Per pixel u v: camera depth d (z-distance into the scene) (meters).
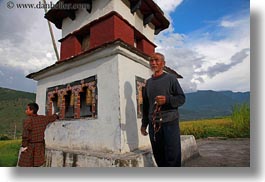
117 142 3.96
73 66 5.21
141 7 6.22
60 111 5.45
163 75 2.85
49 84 6.07
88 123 4.59
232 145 8.16
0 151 7.93
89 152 4.16
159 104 2.62
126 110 4.21
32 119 4.07
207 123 11.00
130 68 4.58
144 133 3.12
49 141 5.59
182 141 5.18
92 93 4.64
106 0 5.47
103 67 4.48
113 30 4.86
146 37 6.48
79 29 5.71
